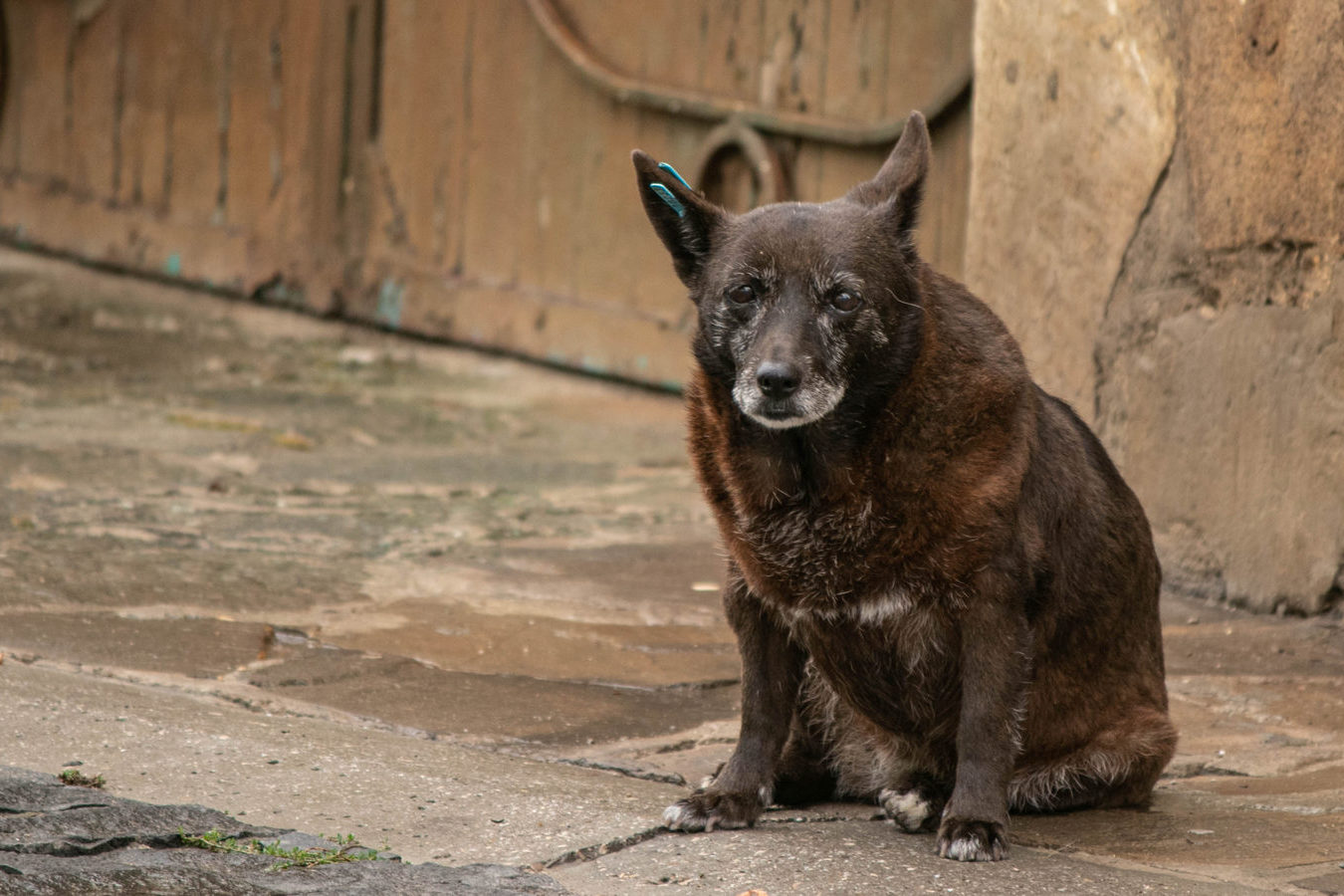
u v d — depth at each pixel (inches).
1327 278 352.8
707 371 241.8
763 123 608.4
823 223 235.3
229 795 222.2
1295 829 235.5
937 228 568.4
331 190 778.8
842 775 260.5
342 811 219.8
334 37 768.3
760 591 237.3
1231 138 370.9
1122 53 398.0
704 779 249.4
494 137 713.6
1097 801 251.9
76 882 182.9
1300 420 360.5
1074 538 245.6
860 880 203.9
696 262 251.1
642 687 308.2
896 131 565.9
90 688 267.6
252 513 439.5
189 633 319.6
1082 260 414.0
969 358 231.1
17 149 930.7
